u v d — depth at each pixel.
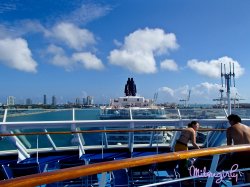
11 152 8.38
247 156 4.51
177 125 8.97
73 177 1.85
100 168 2.00
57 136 9.27
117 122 8.56
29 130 8.87
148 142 9.35
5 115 8.21
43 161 7.83
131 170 5.62
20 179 1.63
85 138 9.34
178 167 5.79
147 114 9.28
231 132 5.02
